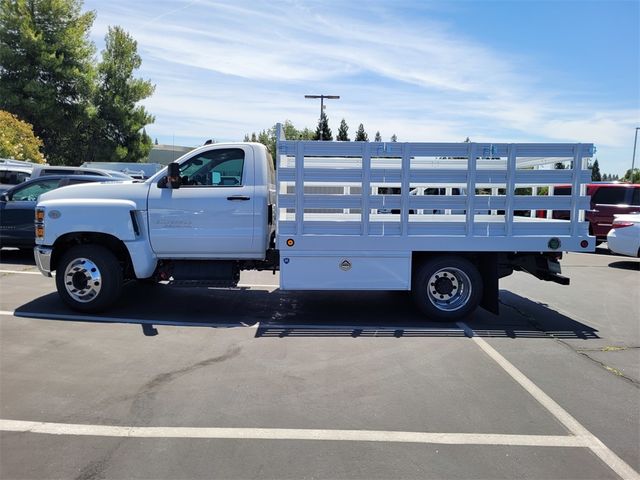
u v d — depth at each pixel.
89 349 5.41
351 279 6.57
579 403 4.25
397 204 6.51
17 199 10.73
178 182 6.70
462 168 7.32
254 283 9.42
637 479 3.16
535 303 8.10
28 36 31.89
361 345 5.72
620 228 11.78
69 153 36.53
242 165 6.90
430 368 5.02
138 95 38.44
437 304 6.73
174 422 3.79
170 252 6.85
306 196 6.45
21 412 3.91
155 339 5.81
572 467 3.28
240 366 4.99
